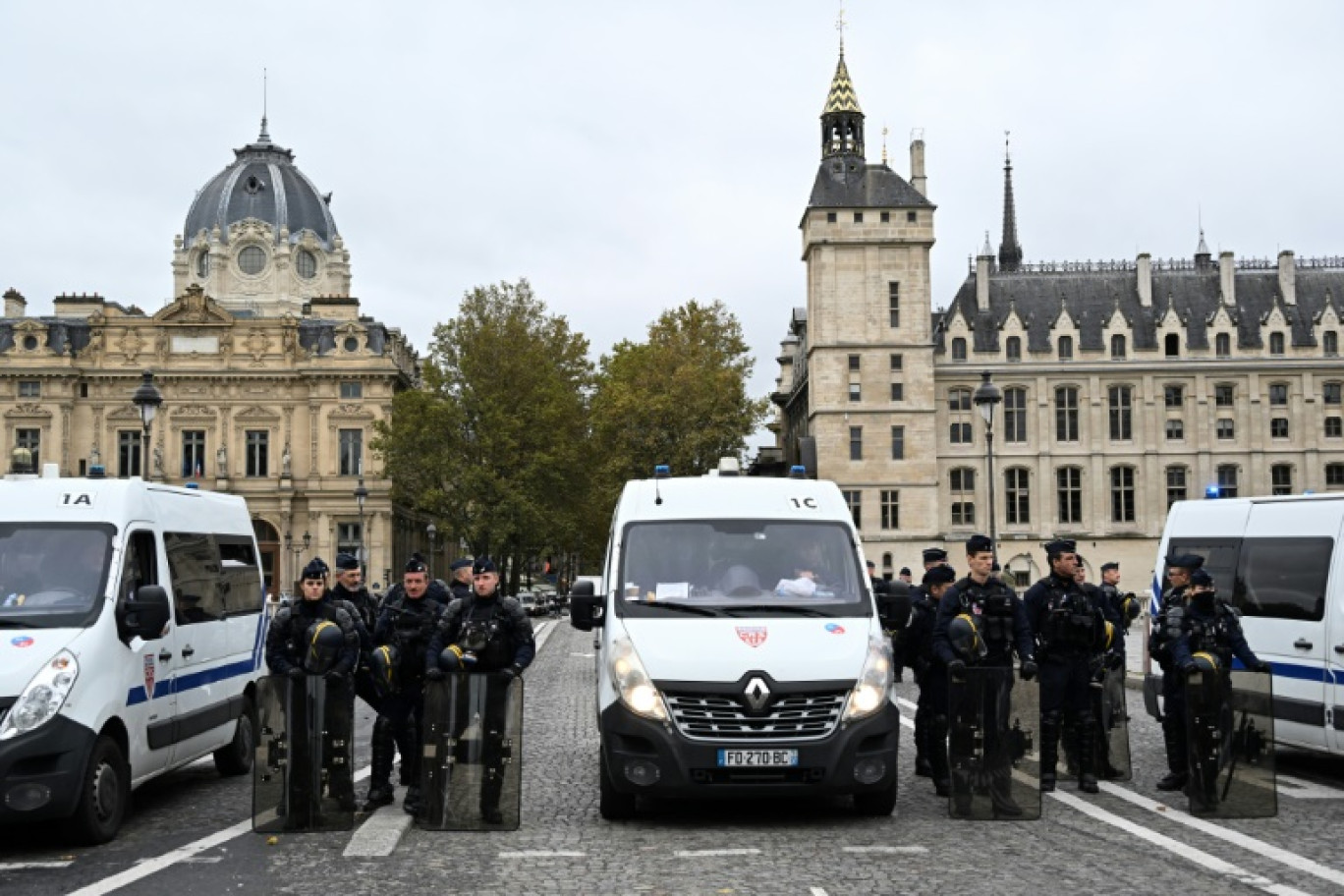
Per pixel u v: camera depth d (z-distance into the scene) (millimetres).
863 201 88688
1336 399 90000
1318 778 14930
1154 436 89750
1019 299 92938
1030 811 12305
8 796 10773
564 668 32969
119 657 11984
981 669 12477
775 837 11570
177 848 11375
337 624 12430
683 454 82562
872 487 87438
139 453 82688
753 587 12945
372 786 13180
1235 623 13109
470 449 74125
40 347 81875
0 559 12227
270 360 83250
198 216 106375
